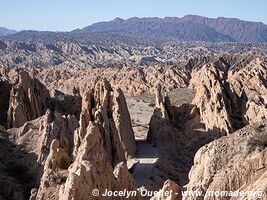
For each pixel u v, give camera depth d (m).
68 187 36.47
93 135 43.41
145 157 78.31
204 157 34.31
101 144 44.00
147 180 66.50
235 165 32.03
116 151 72.94
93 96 81.38
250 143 32.84
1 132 78.00
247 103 86.62
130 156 77.38
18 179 65.31
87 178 38.53
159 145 83.94
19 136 76.12
